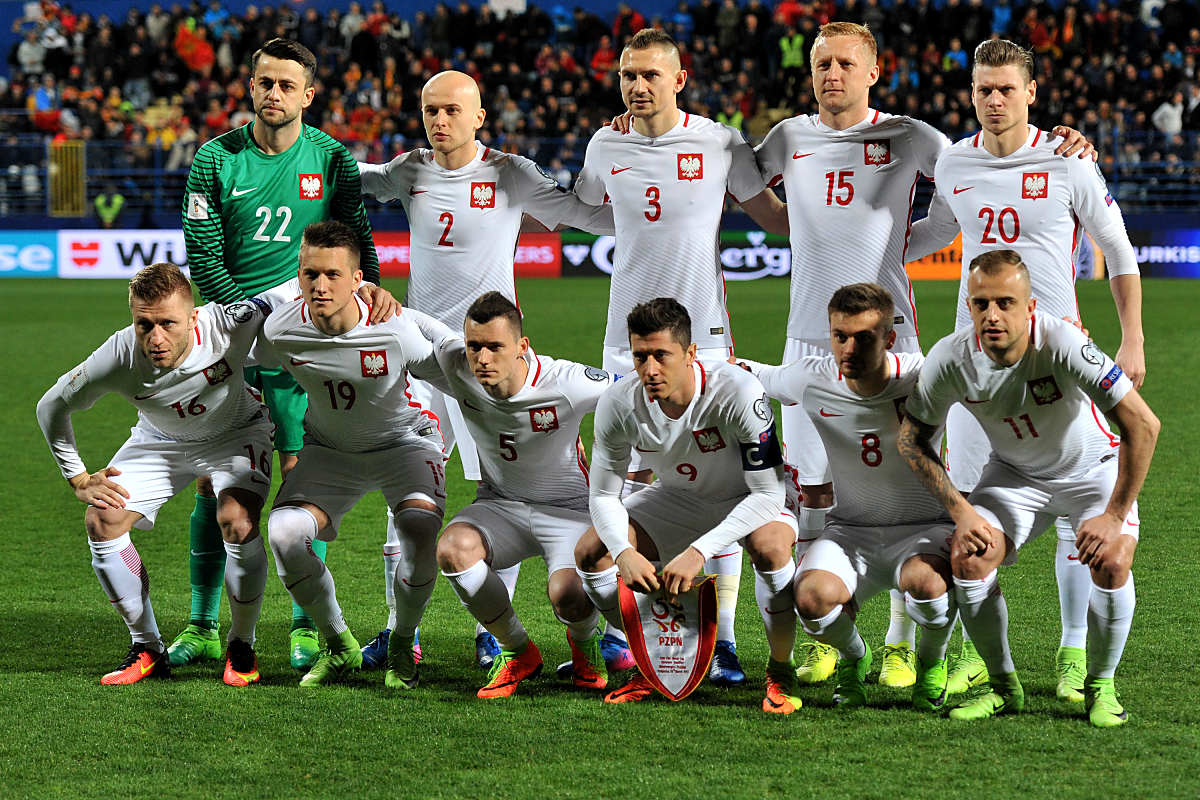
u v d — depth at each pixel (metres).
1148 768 4.46
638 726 4.98
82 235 25.31
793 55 26.67
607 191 6.43
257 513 5.61
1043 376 4.86
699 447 5.18
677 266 6.34
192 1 29.52
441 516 5.62
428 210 6.50
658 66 6.07
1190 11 26.69
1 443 11.18
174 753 4.71
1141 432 4.76
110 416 12.41
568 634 5.51
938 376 4.91
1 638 6.20
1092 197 5.86
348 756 4.68
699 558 5.07
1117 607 4.81
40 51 29.58
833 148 6.25
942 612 4.96
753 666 5.84
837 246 6.27
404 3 31.91
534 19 28.78
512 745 4.77
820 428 5.29
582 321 18.25
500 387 5.23
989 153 5.97
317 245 5.21
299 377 5.54
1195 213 23.20
